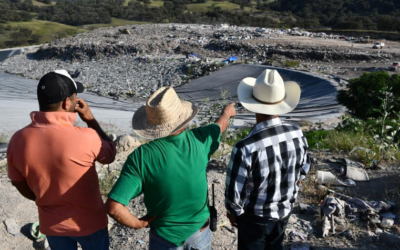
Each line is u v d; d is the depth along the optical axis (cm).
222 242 492
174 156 303
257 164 329
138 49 10381
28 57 11769
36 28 19950
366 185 640
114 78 8675
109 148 326
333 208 539
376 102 3475
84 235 319
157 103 300
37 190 308
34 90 8119
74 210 312
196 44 10494
